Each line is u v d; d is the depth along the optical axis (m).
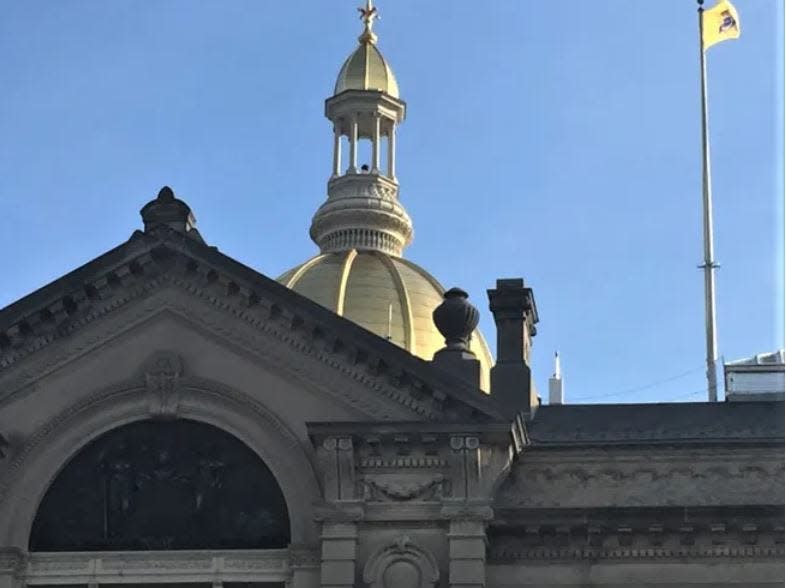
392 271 106.31
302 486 59.19
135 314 61.22
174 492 59.91
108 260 60.97
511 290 65.00
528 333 66.44
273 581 58.69
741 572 58.16
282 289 60.38
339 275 105.38
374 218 112.25
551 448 60.34
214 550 59.06
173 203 61.97
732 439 60.44
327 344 59.94
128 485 60.00
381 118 116.81
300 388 60.00
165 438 60.41
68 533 59.72
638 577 58.34
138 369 60.72
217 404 60.19
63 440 60.38
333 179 115.06
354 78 117.50
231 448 60.12
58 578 59.09
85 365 60.94
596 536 58.44
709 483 60.03
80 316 61.16
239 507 59.59
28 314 60.66
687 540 58.38
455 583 56.97
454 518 57.47
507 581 58.50
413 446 58.09
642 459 60.28
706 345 81.56
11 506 59.78
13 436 60.34
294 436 59.56
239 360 60.50
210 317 60.97
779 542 58.12
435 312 62.78
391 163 116.38
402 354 59.22
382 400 59.44
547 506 59.41
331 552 57.44
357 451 58.12
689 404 65.19
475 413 58.12
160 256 61.19
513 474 60.22
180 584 59.03
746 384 69.81
